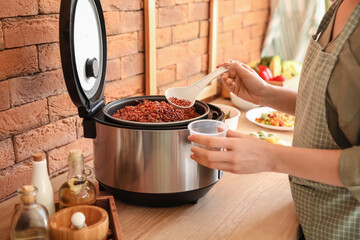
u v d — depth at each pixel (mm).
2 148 1105
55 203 987
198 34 1939
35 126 1196
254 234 996
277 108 1285
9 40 1067
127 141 989
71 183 923
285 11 2479
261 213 1095
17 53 1096
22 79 1126
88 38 1095
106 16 1392
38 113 1198
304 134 971
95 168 1104
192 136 881
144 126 987
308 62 1003
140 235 973
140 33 1578
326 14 1032
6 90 1085
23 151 1170
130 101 1254
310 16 2406
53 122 1259
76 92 960
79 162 935
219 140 850
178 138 977
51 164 1276
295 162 820
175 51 1802
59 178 1270
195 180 1028
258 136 1565
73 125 1338
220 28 2111
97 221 867
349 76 838
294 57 2510
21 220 795
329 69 875
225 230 1007
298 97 1040
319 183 960
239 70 1280
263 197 1183
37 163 907
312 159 808
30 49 1133
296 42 2490
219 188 1231
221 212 1091
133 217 1053
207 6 1953
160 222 1033
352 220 927
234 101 1996
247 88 1305
